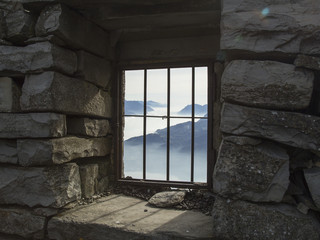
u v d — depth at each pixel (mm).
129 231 2283
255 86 2033
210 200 2883
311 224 1947
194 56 3139
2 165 2666
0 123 2562
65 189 2617
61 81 2549
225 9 2084
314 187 1969
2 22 2572
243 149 2047
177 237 2176
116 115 3420
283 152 2066
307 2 2006
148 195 3168
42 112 2484
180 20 2844
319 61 1962
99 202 2971
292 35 2006
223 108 2098
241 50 2066
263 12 2033
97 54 3090
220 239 2080
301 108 2021
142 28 3158
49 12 2498
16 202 2590
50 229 2510
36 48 2486
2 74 2600
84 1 2527
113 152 3436
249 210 2023
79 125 2902
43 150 2449
